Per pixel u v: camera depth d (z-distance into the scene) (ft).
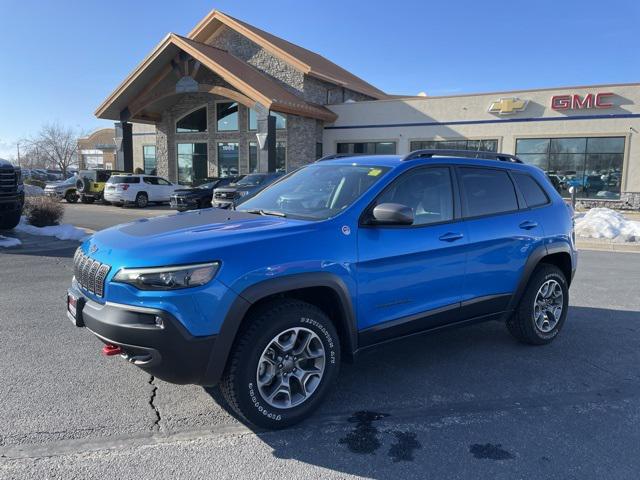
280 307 10.98
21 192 38.99
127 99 94.43
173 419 11.60
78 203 90.02
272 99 79.15
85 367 14.33
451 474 9.77
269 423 10.98
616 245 40.83
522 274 15.74
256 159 97.71
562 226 17.07
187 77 87.66
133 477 9.45
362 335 12.30
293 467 9.90
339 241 11.73
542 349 16.61
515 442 10.94
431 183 14.01
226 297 10.19
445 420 11.84
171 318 9.84
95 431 11.00
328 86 99.35
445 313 13.92
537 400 12.94
